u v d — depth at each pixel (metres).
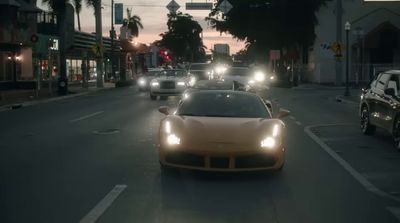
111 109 23.47
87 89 42.53
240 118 9.66
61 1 36.69
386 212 7.16
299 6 54.28
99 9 46.00
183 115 9.98
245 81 28.89
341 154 11.76
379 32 51.22
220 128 9.02
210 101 10.41
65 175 9.37
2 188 8.41
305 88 45.31
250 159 8.73
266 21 58.31
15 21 37.91
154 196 7.87
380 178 9.27
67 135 14.70
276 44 58.56
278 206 7.39
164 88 29.67
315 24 54.06
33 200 7.66
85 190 8.25
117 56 67.38
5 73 39.56
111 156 11.26
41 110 23.61
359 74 52.03
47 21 50.50
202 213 7.01
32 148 12.41
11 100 29.66
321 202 7.64
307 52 59.41
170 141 8.96
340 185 8.71
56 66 47.53
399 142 12.23
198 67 39.62
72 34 47.12
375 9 53.44
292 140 13.97
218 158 8.66
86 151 11.92
